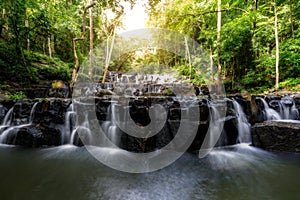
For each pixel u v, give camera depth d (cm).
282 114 614
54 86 1014
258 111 589
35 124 542
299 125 464
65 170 341
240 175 327
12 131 518
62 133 527
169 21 1286
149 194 260
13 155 425
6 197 248
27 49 1246
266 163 380
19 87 940
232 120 530
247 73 1025
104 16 1549
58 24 1259
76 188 275
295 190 275
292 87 796
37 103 566
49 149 474
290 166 366
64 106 552
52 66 1238
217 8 1180
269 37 924
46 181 296
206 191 269
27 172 330
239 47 962
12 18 914
